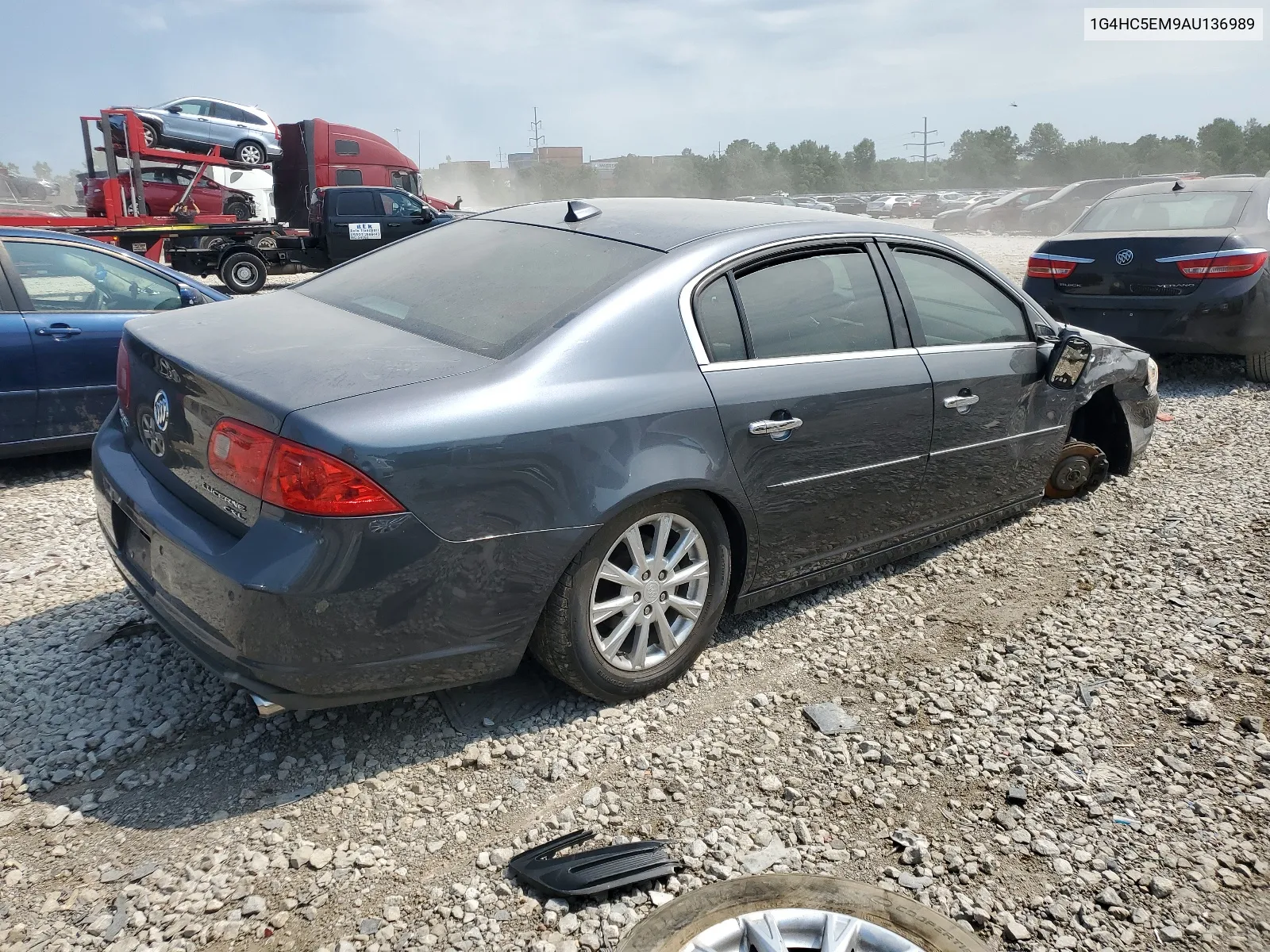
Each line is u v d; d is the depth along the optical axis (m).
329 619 2.46
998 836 2.59
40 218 15.03
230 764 2.82
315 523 2.40
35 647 3.45
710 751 2.95
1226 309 7.55
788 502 3.38
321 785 2.73
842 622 3.83
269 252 17.30
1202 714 3.15
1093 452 5.22
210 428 2.63
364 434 2.42
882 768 2.89
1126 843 2.57
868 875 2.44
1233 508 5.14
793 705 3.22
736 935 2.13
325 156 21.95
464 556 2.58
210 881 2.36
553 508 2.70
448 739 2.96
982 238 28.72
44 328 5.48
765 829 2.60
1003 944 2.23
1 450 5.48
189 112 19.72
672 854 2.49
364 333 2.99
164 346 2.91
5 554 4.39
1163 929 2.28
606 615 2.99
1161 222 8.26
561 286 3.10
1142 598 4.07
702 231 3.35
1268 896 2.39
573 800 2.71
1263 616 3.89
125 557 3.08
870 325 3.66
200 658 2.64
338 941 2.18
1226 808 2.71
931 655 3.58
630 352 2.94
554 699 3.19
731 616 3.81
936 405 3.83
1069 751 2.98
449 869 2.43
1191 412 7.38
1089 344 4.36
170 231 16.20
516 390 2.68
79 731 2.94
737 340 3.21
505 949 2.17
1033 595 4.11
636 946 2.08
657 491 2.90
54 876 2.36
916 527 4.05
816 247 3.55
